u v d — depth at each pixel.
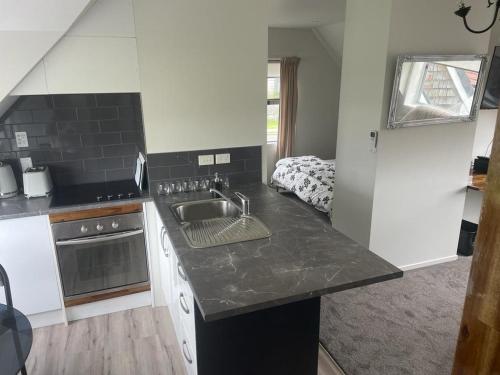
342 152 3.46
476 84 3.08
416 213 3.28
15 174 2.73
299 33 6.01
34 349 2.42
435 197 3.30
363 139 3.13
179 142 2.61
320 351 2.36
